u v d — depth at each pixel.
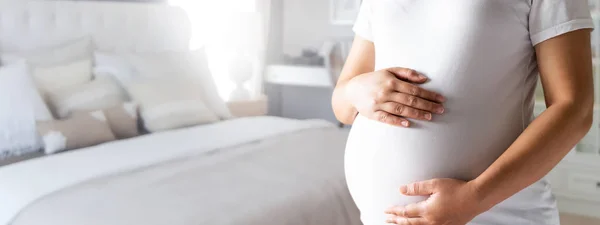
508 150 0.86
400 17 1.03
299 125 2.97
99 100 2.72
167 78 3.09
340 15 4.28
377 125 1.06
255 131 2.75
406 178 0.99
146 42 3.48
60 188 1.80
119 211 1.58
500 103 0.93
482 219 1.00
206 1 4.02
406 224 0.93
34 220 1.60
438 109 0.95
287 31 4.58
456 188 0.88
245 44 4.09
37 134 2.40
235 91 4.12
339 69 4.10
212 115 3.12
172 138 2.55
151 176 1.93
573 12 0.86
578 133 0.85
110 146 2.36
